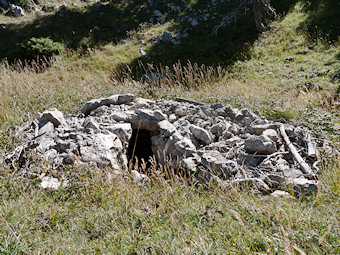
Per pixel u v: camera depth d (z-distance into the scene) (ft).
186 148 17.10
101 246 9.35
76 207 11.90
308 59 41.37
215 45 53.98
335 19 47.09
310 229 9.05
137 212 11.08
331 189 12.00
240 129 19.52
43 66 51.80
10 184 12.57
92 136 17.08
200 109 22.74
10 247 8.77
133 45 59.57
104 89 28.73
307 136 17.89
